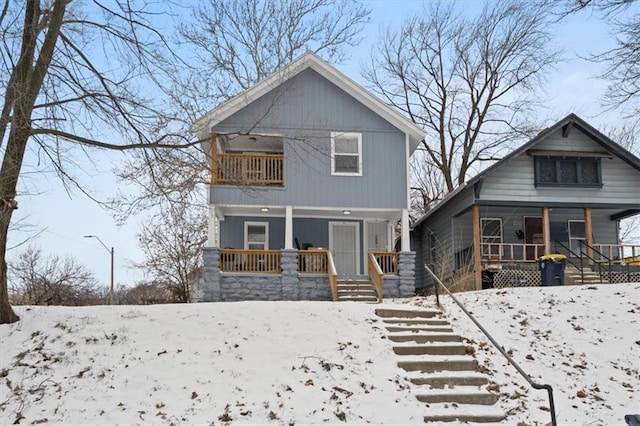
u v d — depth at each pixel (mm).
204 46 22844
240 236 19375
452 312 11711
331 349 9258
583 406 8125
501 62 31578
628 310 11555
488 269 18750
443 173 32719
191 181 10555
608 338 10383
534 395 8344
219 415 7453
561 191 19672
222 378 8367
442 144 32969
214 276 17094
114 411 7496
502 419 7676
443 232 23203
